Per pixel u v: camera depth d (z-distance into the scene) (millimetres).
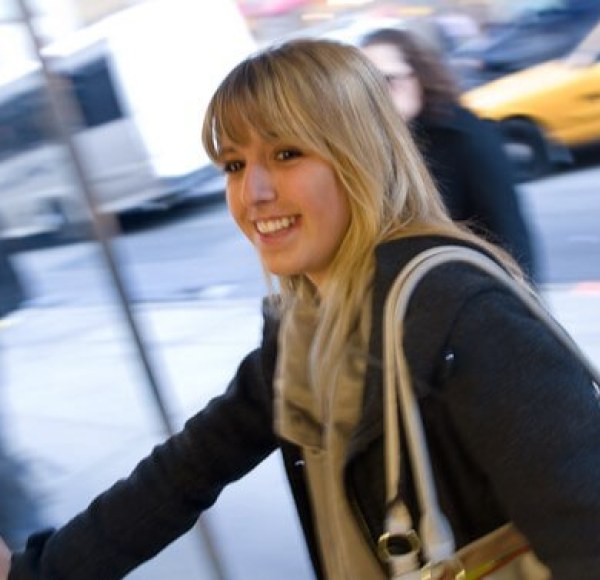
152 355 2797
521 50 5715
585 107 5773
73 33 2613
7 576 1267
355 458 971
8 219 2744
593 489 856
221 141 1060
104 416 3137
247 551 2984
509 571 941
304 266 1039
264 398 1216
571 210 5734
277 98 1000
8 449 3002
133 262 7125
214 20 5227
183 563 2709
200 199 6531
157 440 2922
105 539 1248
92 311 3076
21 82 2494
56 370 3189
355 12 4883
